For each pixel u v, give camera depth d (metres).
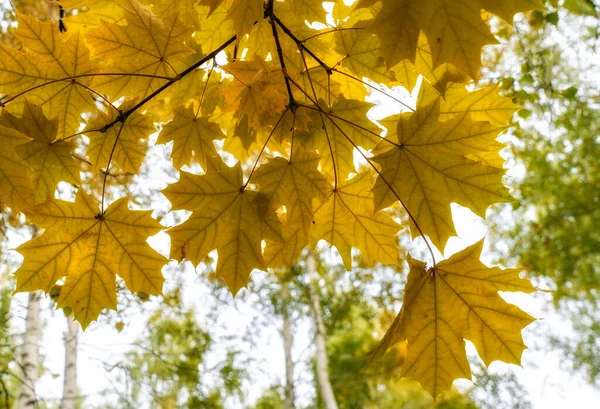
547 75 1.23
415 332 0.47
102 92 0.53
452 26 0.36
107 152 0.55
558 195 2.13
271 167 0.48
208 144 0.59
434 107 0.45
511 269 0.44
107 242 0.49
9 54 0.49
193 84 0.58
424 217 0.46
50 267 0.48
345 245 0.55
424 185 0.46
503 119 0.52
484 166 0.45
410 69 0.53
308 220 0.49
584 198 2.11
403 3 0.36
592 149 2.09
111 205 0.48
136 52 0.51
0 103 0.48
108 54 0.51
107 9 0.55
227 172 0.47
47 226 0.47
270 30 0.57
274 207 0.48
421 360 0.47
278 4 0.55
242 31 0.45
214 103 0.60
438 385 0.47
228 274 0.47
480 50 0.36
